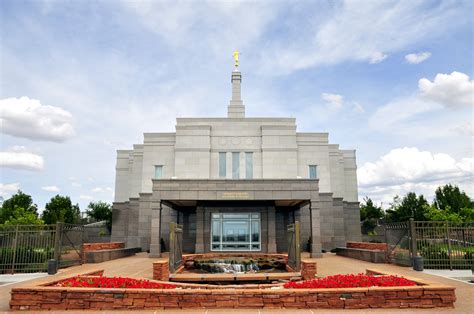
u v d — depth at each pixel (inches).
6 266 669.9
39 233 711.7
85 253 817.5
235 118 1336.1
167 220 1208.2
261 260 808.3
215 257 937.5
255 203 1110.4
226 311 343.9
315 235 975.6
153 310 350.6
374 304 354.9
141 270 691.4
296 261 621.0
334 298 355.6
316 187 991.6
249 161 1310.3
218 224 1111.6
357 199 1470.2
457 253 699.4
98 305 355.6
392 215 1857.8
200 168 1286.9
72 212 2032.5
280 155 1300.4
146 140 1352.1
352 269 699.4
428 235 714.8
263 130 1314.0
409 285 390.0
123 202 1462.8
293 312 340.5
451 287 360.2
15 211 1521.9
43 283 395.5
